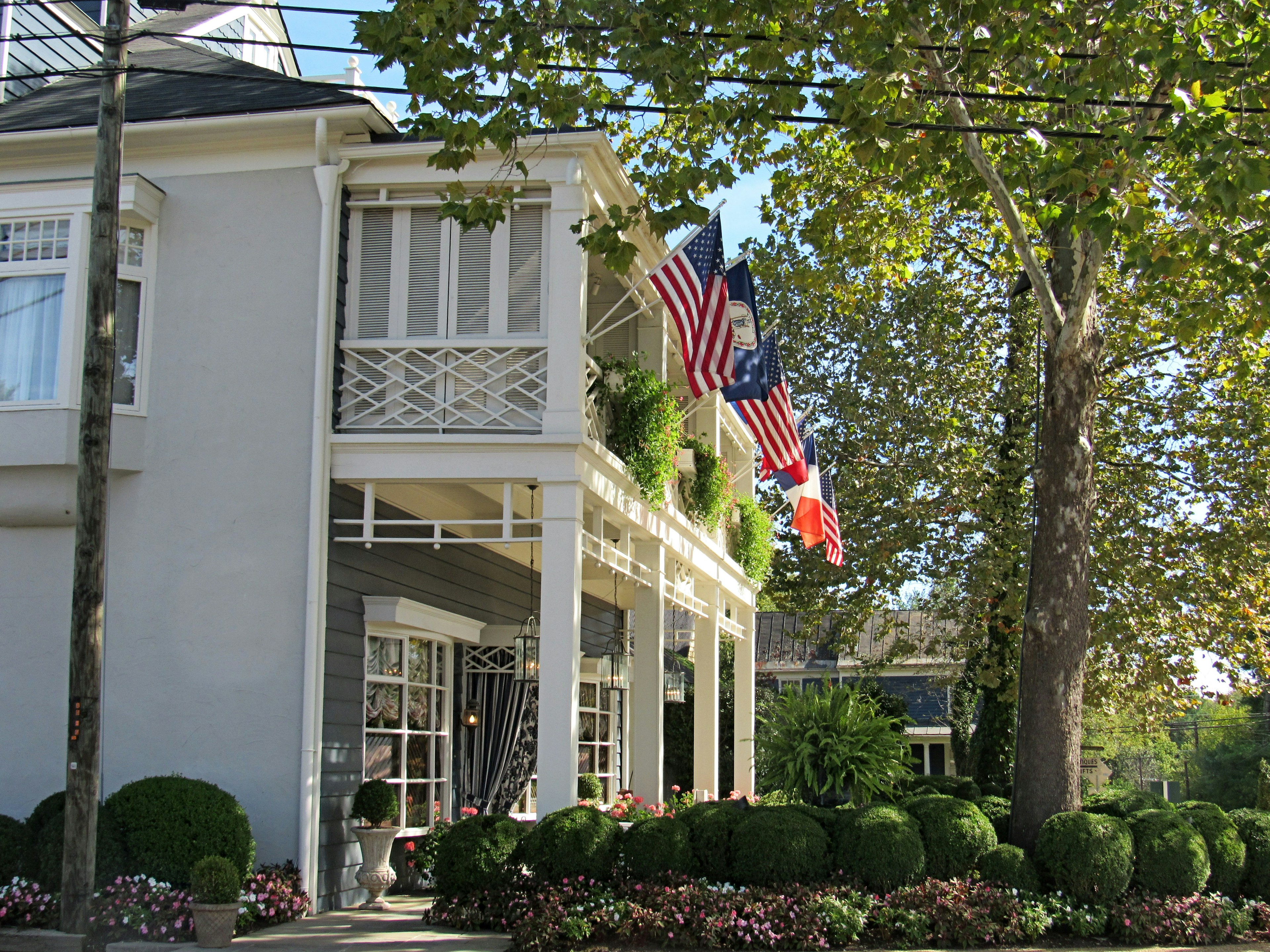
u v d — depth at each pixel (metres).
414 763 12.48
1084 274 11.05
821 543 21.78
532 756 14.51
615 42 9.45
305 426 10.62
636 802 12.50
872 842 9.62
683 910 8.95
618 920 8.83
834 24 9.88
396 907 10.55
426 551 12.78
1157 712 21.70
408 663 12.37
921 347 22.16
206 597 10.51
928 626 25.89
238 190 11.08
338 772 10.66
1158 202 13.45
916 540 21.27
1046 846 10.02
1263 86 9.66
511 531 10.38
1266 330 10.54
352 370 10.81
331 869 10.46
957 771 23.73
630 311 13.95
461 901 9.50
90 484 8.40
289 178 11.02
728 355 10.64
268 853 10.05
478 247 10.97
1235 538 19.31
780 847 9.49
